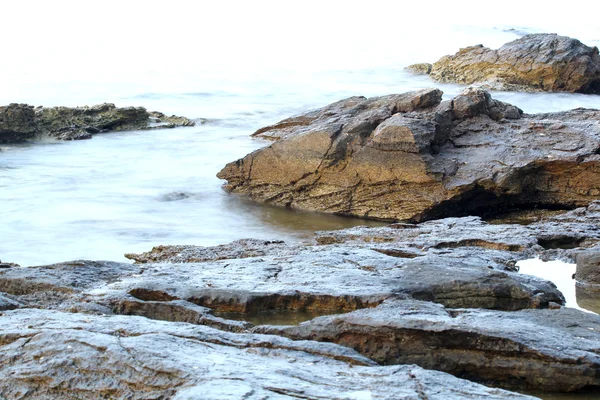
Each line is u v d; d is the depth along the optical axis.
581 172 14.68
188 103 31.59
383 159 15.20
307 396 4.76
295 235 14.34
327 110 20.06
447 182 14.77
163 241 13.90
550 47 33.38
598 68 32.62
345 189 15.70
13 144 22.34
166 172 19.12
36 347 5.69
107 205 16.25
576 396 5.70
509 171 14.61
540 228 10.84
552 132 15.47
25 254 12.95
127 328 6.14
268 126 23.36
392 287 7.38
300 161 16.11
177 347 5.64
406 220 15.05
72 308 7.16
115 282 7.91
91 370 5.38
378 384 5.02
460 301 7.36
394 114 16.22
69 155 21.02
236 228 14.81
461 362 5.97
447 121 15.92
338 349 5.78
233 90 35.66
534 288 7.51
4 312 6.78
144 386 5.15
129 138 23.48
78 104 31.44
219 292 7.34
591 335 6.14
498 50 35.41
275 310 7.30
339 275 7.88
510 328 6.05
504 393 4.94
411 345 6.09
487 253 9.38
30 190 17.33
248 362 5.42
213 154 21.17
